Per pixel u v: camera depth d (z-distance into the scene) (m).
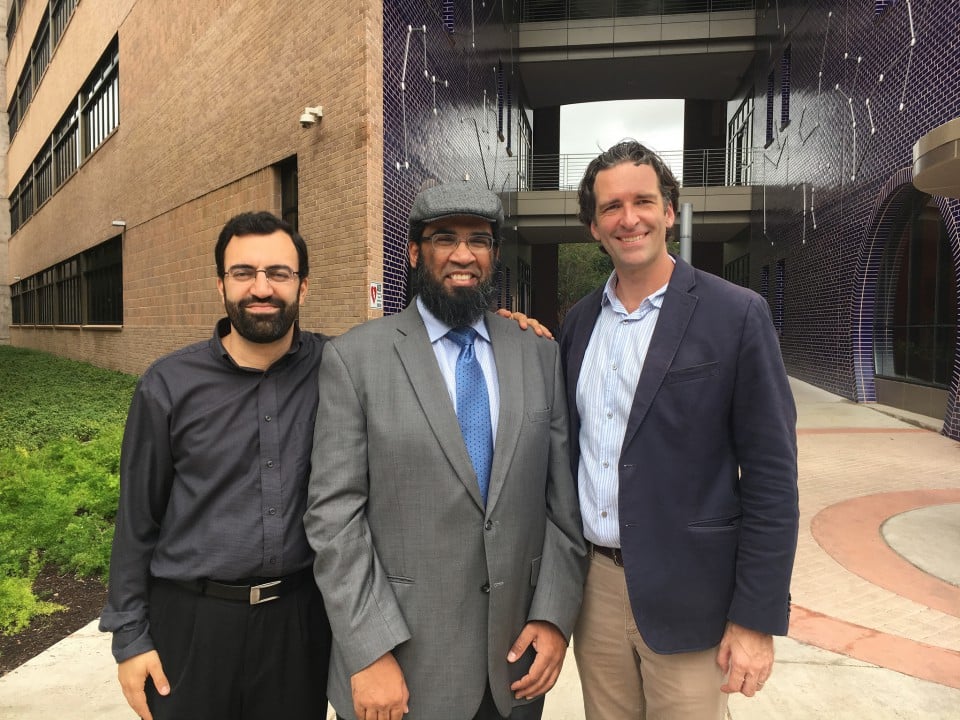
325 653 1.87
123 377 15.22
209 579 1.71
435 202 1.76
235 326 1.75
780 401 1.64
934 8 9.18
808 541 4.74
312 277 8.77
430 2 10.18
